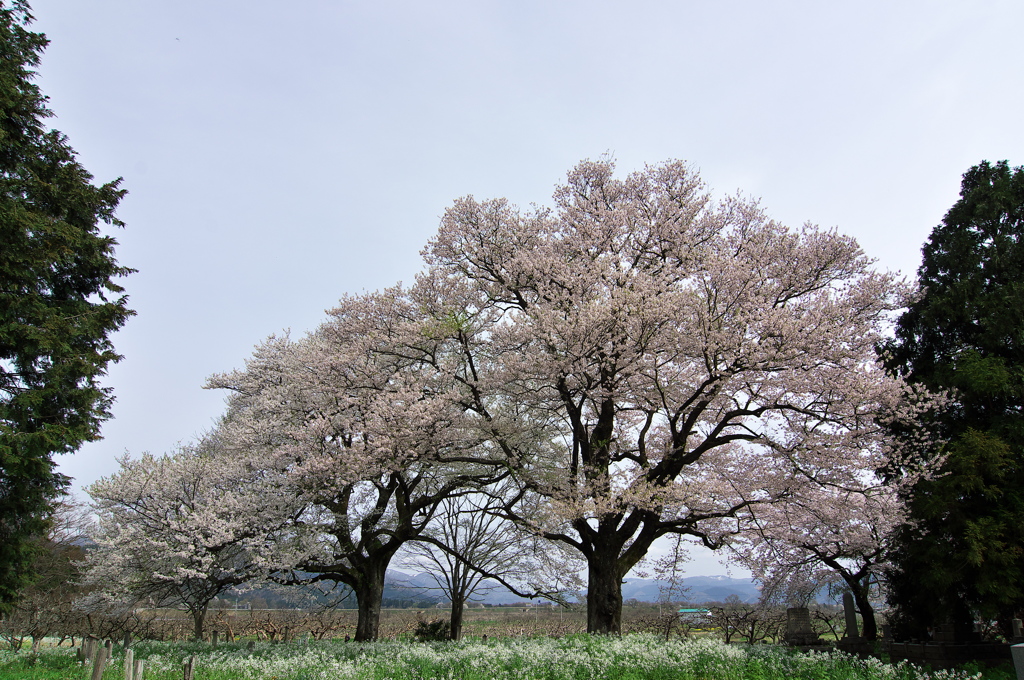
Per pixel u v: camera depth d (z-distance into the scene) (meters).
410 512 20.27
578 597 24.64
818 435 15.27
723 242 19.08
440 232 20.11
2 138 14.47
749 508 16.34
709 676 11.36
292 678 12.38
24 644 22.94
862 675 11.58
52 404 15.61
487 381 17.91
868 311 16.70
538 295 18.75
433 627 23.31
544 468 18.19
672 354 16.91
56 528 25.89
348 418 18.67
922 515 15.57
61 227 15.06
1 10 15.10
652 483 15.31
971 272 17.14
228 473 18.78
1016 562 14.38
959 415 16.64
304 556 18.39
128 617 25.28
